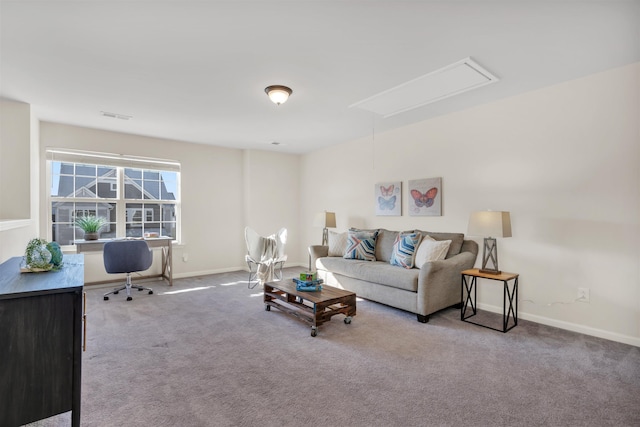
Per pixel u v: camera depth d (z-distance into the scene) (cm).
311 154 623
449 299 339
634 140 262
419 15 196
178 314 343
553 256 307
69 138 438
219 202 578
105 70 269
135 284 477
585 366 228
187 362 235
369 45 231
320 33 216
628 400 187
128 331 294
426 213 416
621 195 268
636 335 262
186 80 290
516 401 187
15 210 344
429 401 187
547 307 311
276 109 371
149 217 512
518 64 262
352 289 402
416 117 406
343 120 416
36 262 184
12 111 342
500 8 189
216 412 176
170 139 521
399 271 347
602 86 277
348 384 205
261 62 256
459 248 367
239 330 298
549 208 309
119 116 396
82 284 159
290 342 271
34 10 189
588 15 196
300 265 654
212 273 566
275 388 201
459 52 241
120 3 183
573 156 294
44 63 256
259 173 607
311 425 166
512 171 336
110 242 402
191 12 192
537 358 240
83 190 458
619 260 270
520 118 329
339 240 477
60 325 153
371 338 280
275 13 194
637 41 226
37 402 149
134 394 193
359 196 520
